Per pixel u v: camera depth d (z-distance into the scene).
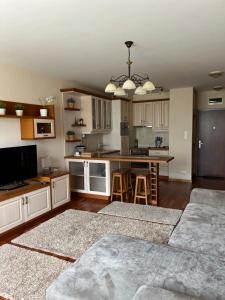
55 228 3.32
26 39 2.83
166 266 1.62
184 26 2.54
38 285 2.13
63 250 2.73
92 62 3.79
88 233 3.16
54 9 2.15
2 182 3.50
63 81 5.09
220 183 6.09
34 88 4.35
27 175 3.93
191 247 1.95
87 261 1.74
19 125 4.04
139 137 7.67
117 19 2.36
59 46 3.08
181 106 6.27
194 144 6.97
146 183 4.36
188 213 2.60
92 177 4.90
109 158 4.61
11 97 3.89
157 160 4.23
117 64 3.93
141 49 3.23
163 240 2.95
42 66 4.00
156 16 2.31
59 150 5.03
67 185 4.52
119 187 4.89
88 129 5.61
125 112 6.88
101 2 2.04
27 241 2.96
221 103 6.68
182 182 6.28
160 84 5.74
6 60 3.64
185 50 3.29
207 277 1.50
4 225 3.22
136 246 1.92
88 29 2.58
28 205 3.60
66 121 5.17
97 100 5.85
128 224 3.44
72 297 1.41
